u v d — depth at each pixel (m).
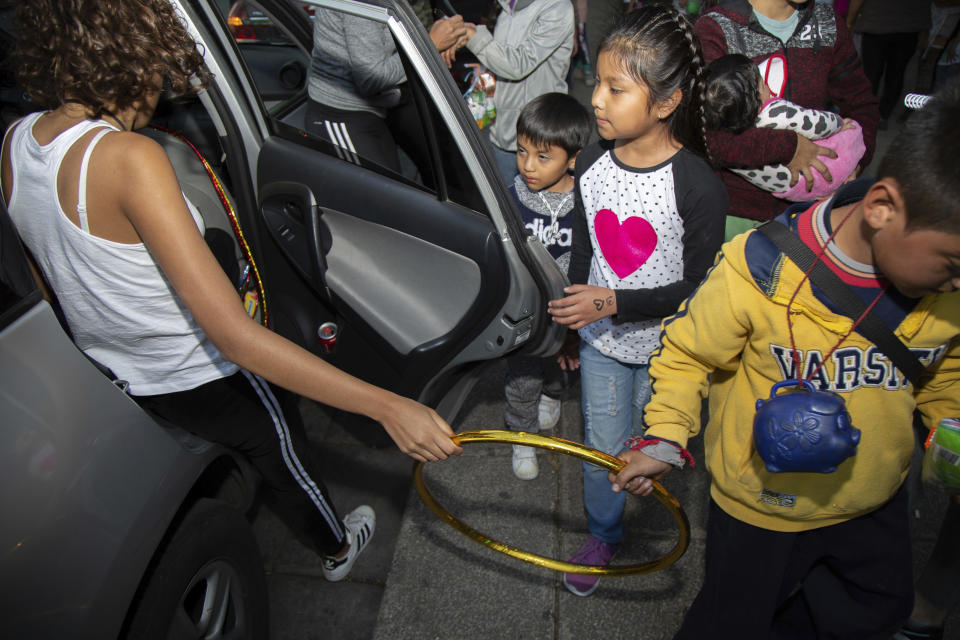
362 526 2.36
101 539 1.32
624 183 1.68
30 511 1.19
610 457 1.41
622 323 1.79
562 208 2.25
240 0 2.89
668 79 1.49
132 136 1.18
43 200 1.23
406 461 2.71
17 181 1.25
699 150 1.63
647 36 1.47
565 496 2.54
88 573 1.29
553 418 2.79
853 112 2.46
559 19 2.97
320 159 1.95
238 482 1.88
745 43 2.27
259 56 2.94
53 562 1.23
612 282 1.86
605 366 1.94
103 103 1.23
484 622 2.14
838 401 1.16
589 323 1.74
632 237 1.73
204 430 1.63
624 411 2.00
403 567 2.31
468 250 1.74
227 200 1.86
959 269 0.97
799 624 1.69
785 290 1.16
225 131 1.97
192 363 1.50
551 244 2.31
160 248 1.17
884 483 1.31
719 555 1.53
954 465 1.24
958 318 1.10
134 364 1.49
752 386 1.33
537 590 2.22
